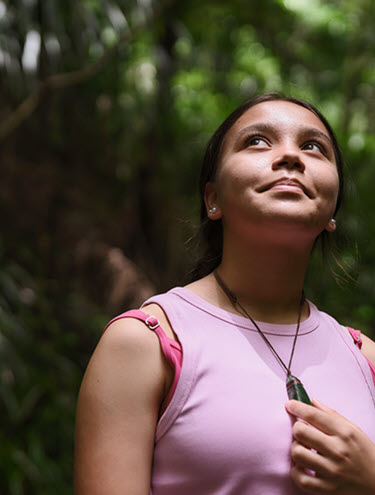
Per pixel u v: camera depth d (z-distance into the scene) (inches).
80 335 104.6
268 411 30.4
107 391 30.3
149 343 31.2
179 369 30.7
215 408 30.0
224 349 32.1
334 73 172.2
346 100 160.6
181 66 143.6
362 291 120.9
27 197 108.4
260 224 33.3
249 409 30.2
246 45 155.5
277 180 33.6
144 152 120.2
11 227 106.5
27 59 93.4
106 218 115.7
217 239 42.2
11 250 105.0
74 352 102.3
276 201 33.1
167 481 29.5
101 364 31.0
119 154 117.8
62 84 96.2
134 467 29.1
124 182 119.2
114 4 101.0
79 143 114.1
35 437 88.7
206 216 42.0
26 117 106.5
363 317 117.2
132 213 119.2
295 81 158.2
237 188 34.3
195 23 131.9
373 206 124.2
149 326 31.7
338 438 29.5
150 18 103.2
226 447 29.1
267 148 35.0
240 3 132.6
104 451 29.4
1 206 106.1
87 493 29.1
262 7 136.6
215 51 154.7
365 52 160.7
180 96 141.4
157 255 119.0
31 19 96.1
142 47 120.4
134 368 30.6
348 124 155.8
